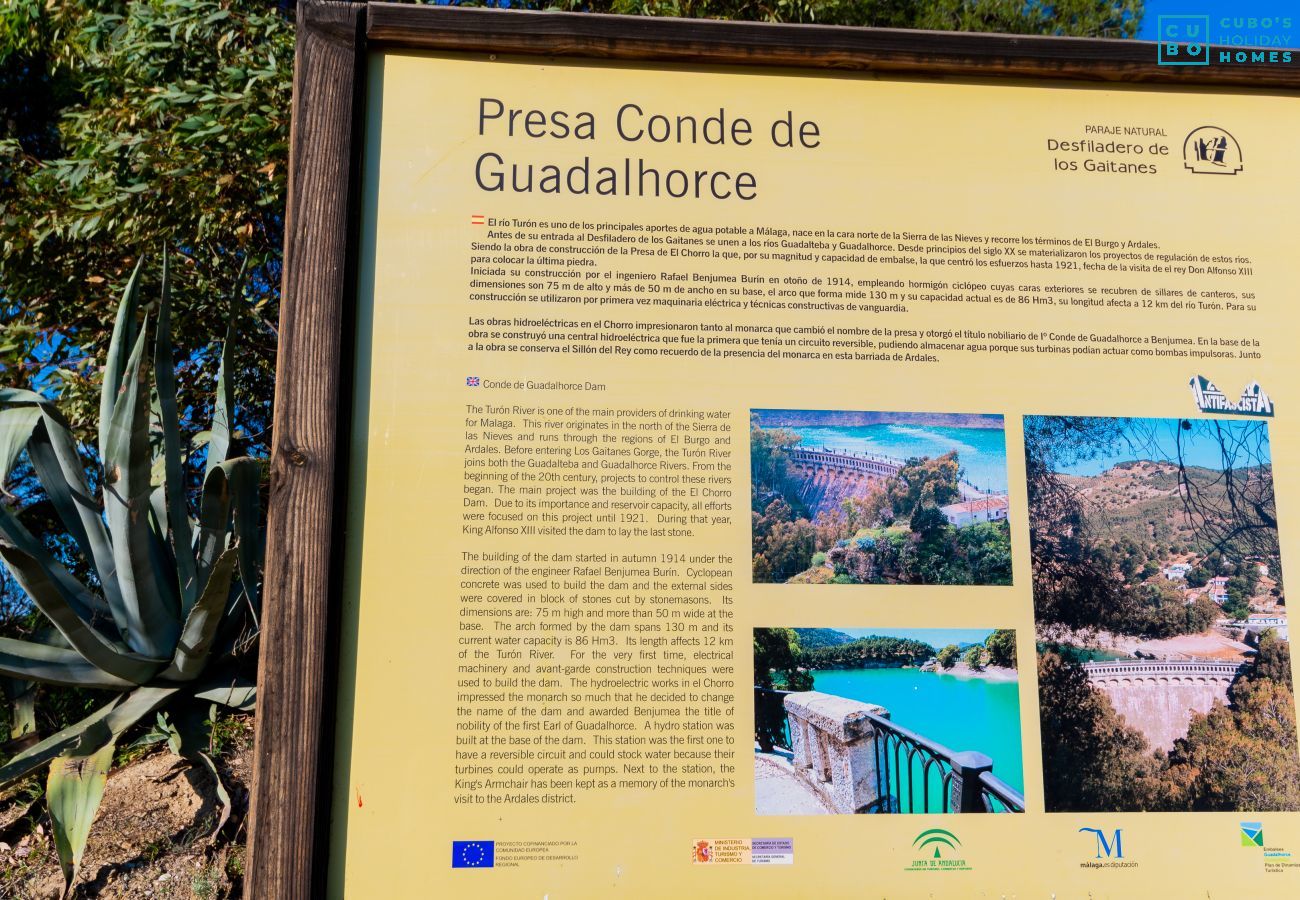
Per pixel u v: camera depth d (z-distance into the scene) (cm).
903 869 170
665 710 172
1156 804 176
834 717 173
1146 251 195
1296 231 200
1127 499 185
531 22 190
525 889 165
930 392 186
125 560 306
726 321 185
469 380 179
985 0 730
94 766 274
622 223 187
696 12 583
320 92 183
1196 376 191
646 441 180
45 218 514
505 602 172
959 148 196
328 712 165
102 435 320
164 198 502
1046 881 171
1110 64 198
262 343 552
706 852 168
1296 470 190
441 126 188
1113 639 181
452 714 168
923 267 191
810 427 183
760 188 191
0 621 421
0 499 333
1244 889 174
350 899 161
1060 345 190
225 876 287
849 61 195
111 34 590
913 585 179
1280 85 204
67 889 260
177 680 327
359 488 173
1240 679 181
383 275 181
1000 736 176
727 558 177
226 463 283
